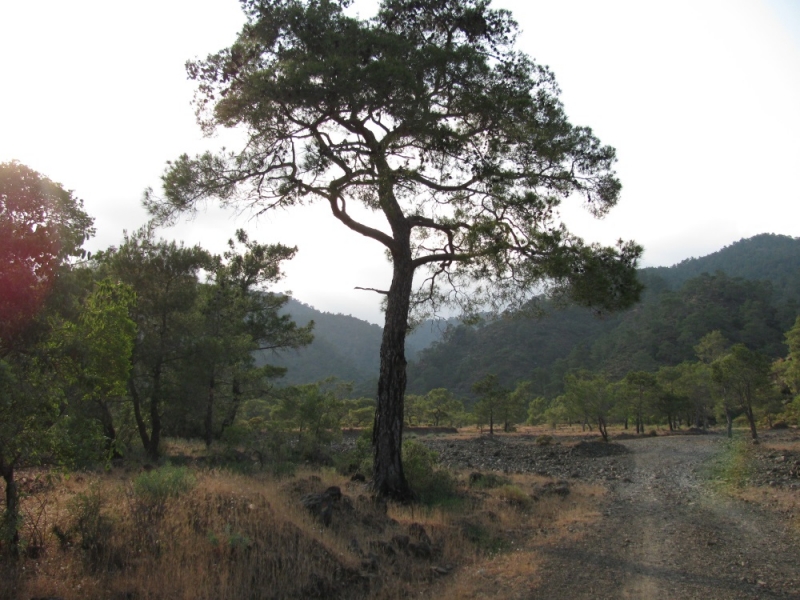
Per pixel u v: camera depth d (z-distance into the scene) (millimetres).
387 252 14914
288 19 10172
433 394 74812
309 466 15711
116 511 6555
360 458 16484
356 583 5980
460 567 7027
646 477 19062
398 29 11305
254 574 5598
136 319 17734
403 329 11742
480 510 10695
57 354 5578
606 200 11562
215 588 5195
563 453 31312
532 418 80812
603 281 10023
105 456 6133
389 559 6887
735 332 126188
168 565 5418
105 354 5977
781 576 6559
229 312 23312
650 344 128625
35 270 5629
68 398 5805
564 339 162625
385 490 10969
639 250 10328
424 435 53719
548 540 8586
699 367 57500
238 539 5988
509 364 148500
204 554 5699
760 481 15742
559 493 13898
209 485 7914
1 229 5332
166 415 18781
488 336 170500
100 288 6430
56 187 5871
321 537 6918
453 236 12773
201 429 23297
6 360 5137
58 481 8188
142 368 17859
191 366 18172
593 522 10156
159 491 7117
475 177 11055
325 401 20703
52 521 6270
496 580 6383
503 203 11031
